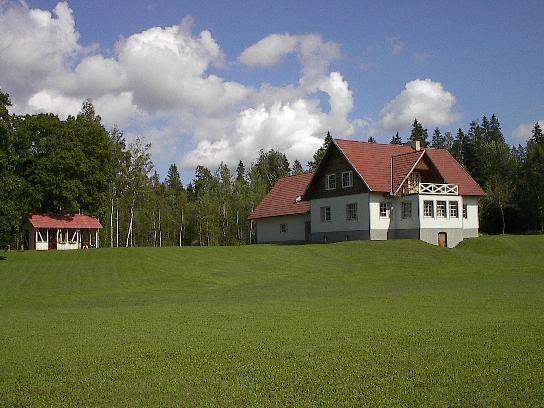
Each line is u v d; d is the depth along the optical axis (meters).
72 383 9.71
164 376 9.97
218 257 39.50
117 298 25.56
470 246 49.09
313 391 8.88
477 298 20.09
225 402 8.48
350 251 41.75
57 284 31.22
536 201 74.19
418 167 51.75
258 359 10.97
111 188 71.75
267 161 128.00
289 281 30.78
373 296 21.92
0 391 9.34
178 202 95.69
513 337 12.30
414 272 34.19
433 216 49.84
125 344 12.84
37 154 63.66
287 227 63.09
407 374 9.62
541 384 8.88
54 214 66.38
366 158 53.03
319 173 55.91
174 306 20.50
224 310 18.50
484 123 136.62
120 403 8.59
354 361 10.59
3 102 43.88
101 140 67.31
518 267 36.00
